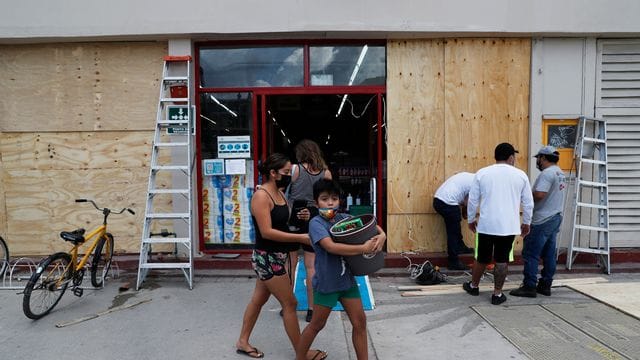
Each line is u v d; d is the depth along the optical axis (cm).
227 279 589
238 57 653
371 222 319
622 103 647
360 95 664
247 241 666
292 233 373
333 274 325
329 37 636
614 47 644
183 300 515
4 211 654
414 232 654
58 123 646
